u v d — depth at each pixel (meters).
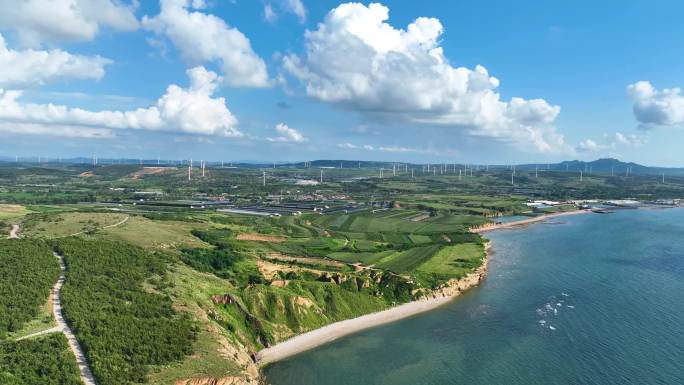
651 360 110.31
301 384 103.88
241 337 118.31
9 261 116.81
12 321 92.25
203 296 125.94
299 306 136.25
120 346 92.31
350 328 134.88
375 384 103.81
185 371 90.50
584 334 126.44
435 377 106.38
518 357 114.44
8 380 76.75
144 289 116.94
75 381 80.75
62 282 113.56
